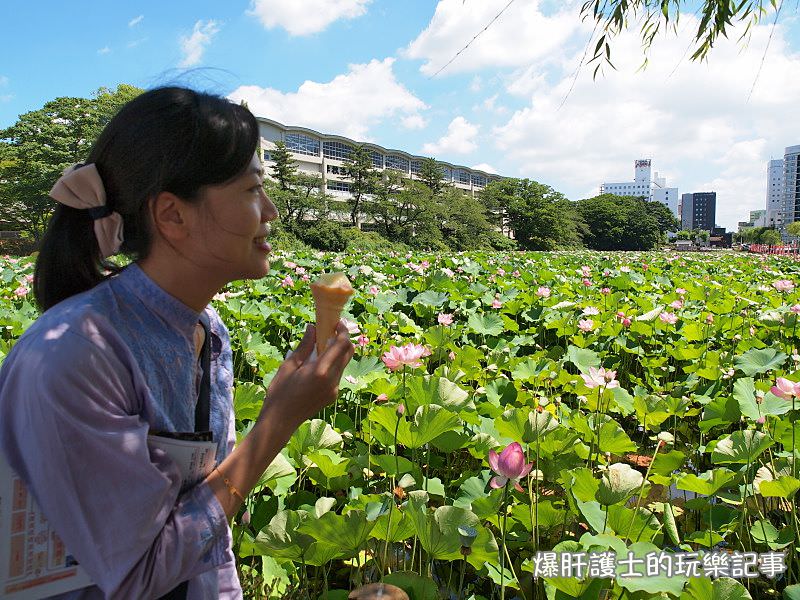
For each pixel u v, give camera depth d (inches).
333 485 103.7
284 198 1840.6
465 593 93.3
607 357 204.2
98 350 39.6
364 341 157.4
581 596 74.5
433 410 99.7
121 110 43.9
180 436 43.0
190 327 46.2
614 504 90.7
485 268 487.2
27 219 1765.5
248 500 98.7
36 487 38.1
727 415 133.0
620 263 615.5
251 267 46.5
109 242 45.3
